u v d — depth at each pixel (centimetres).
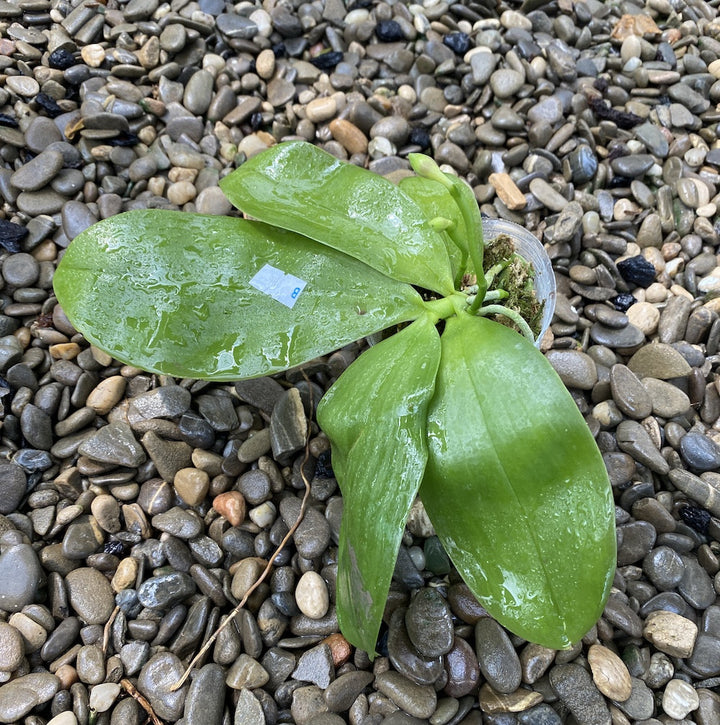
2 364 46
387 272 39
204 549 43
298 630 41
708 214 56
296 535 43
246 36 63
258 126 60
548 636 32
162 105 59
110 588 42
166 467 45
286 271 40
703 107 63
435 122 62
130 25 62
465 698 39
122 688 39
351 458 35
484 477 33
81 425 46
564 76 63
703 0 70
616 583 43
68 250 39
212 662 40
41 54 60
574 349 51
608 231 56
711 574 44
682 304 52
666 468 46
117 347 38
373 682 40
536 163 58
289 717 39
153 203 55
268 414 47
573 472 32
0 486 43
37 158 53
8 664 38
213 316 39
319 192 42
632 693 39
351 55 64
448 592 42
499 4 68
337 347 39
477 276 37
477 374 34
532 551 32
